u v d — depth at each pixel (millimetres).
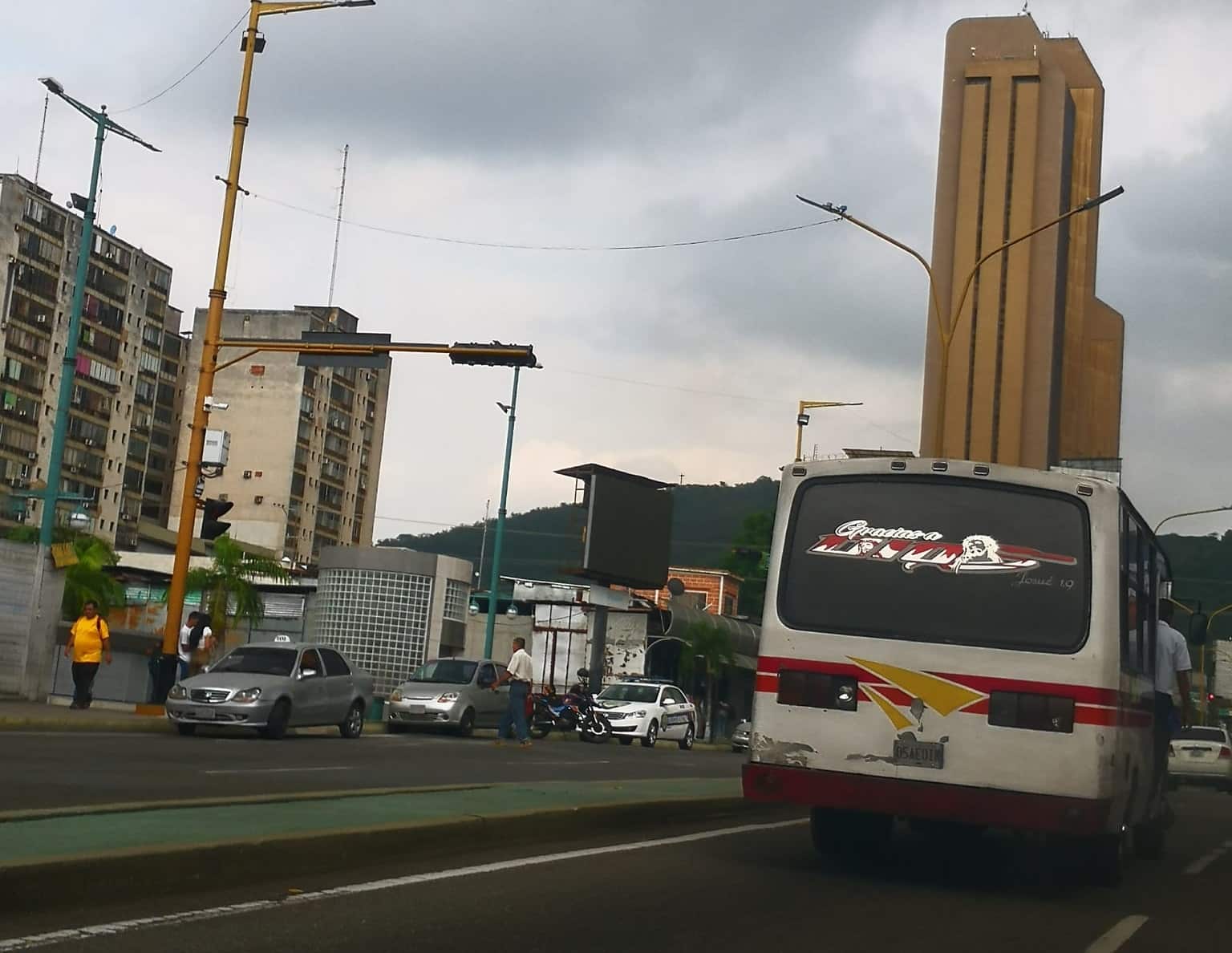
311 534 107438
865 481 11195
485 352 25453
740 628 65875
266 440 103688
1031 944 8438
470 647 55375
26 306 81688
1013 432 104812
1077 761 10305
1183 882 12500
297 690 25719
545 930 7746
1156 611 13578
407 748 24891
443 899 8508
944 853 13734
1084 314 117562
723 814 15680
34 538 44219
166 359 101625
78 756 17266
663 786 17109
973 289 106312
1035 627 10586
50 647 30094
